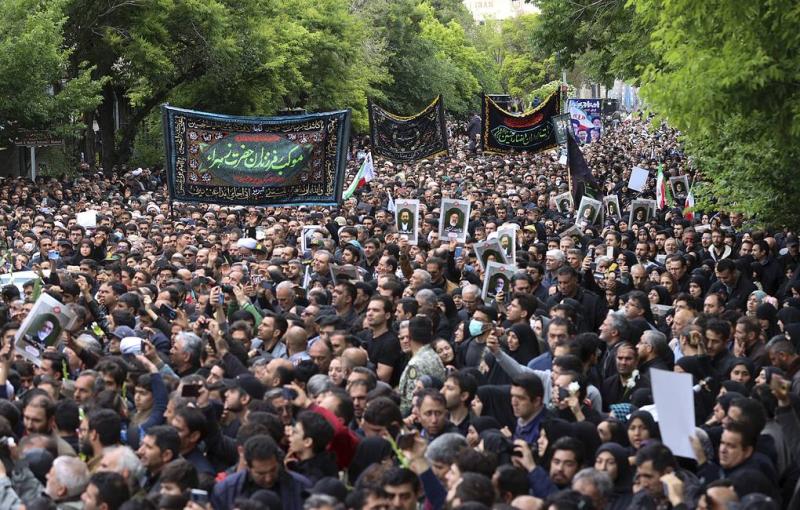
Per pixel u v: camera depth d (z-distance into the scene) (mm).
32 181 35969
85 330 13711
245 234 23969
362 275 17516
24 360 11414
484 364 11484
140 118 47031
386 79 72188
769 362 11406
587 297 15094
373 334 12148
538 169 45719
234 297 14594
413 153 36656
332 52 59688
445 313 13688
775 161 18000
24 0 36438
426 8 108000
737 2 12297
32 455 8492
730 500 7207
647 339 11469
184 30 44438
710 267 17969
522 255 18516
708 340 11594
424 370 10578
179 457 8328
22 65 35188
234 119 20953
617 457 8180
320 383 9797
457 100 90562
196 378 9641
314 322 13156
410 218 19641
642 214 24938
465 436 9203
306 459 8344
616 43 30984
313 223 23734
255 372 10789
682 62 13133
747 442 8375
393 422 8773
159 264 18266
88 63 41094
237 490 7863
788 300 14844
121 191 40500
